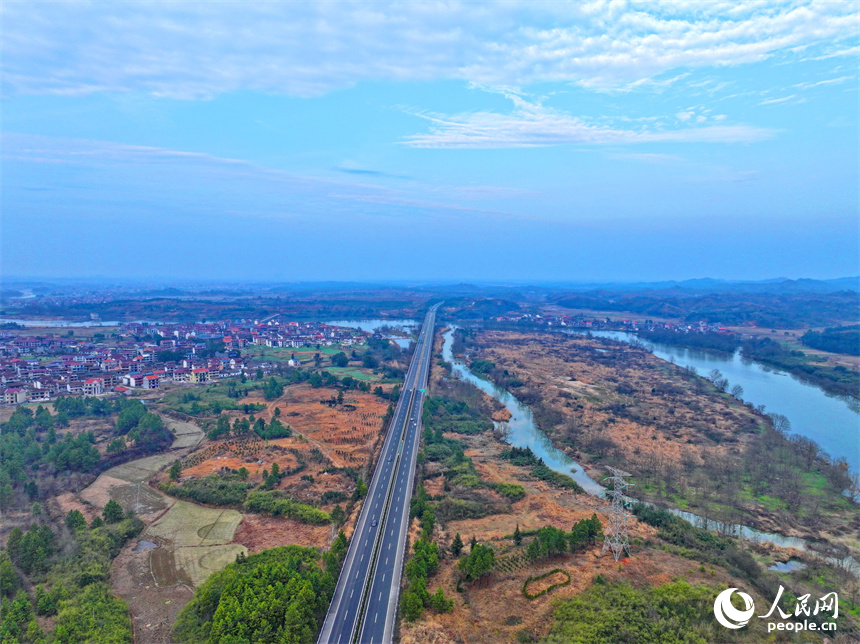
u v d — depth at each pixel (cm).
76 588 11975
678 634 10062
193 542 14675
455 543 13688
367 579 12581
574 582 12031
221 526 15612
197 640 10412
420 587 11338
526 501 17738
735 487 19262
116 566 13500
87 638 10238
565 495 18350
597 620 10444
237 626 10206
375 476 19412
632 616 10556
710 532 15688
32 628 10112
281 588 11119
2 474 17350
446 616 11050
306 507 16212
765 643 9919
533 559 13062
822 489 19450
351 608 11512
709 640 9938
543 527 15075
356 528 15225
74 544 13612
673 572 12475
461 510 16550
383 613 11388
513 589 11912
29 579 12238
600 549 13588
